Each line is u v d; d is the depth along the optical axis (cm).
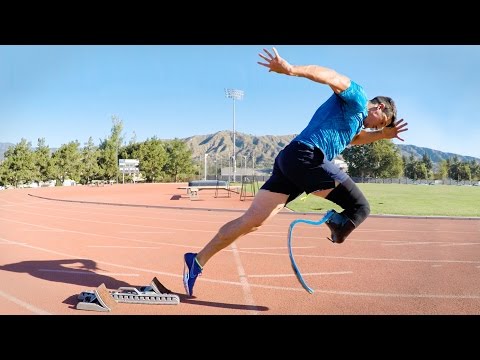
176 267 542
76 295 402
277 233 870
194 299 394
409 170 10794
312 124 350
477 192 3309
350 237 825
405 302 384
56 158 5591
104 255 624
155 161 6750
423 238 816
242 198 2255
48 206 1745
